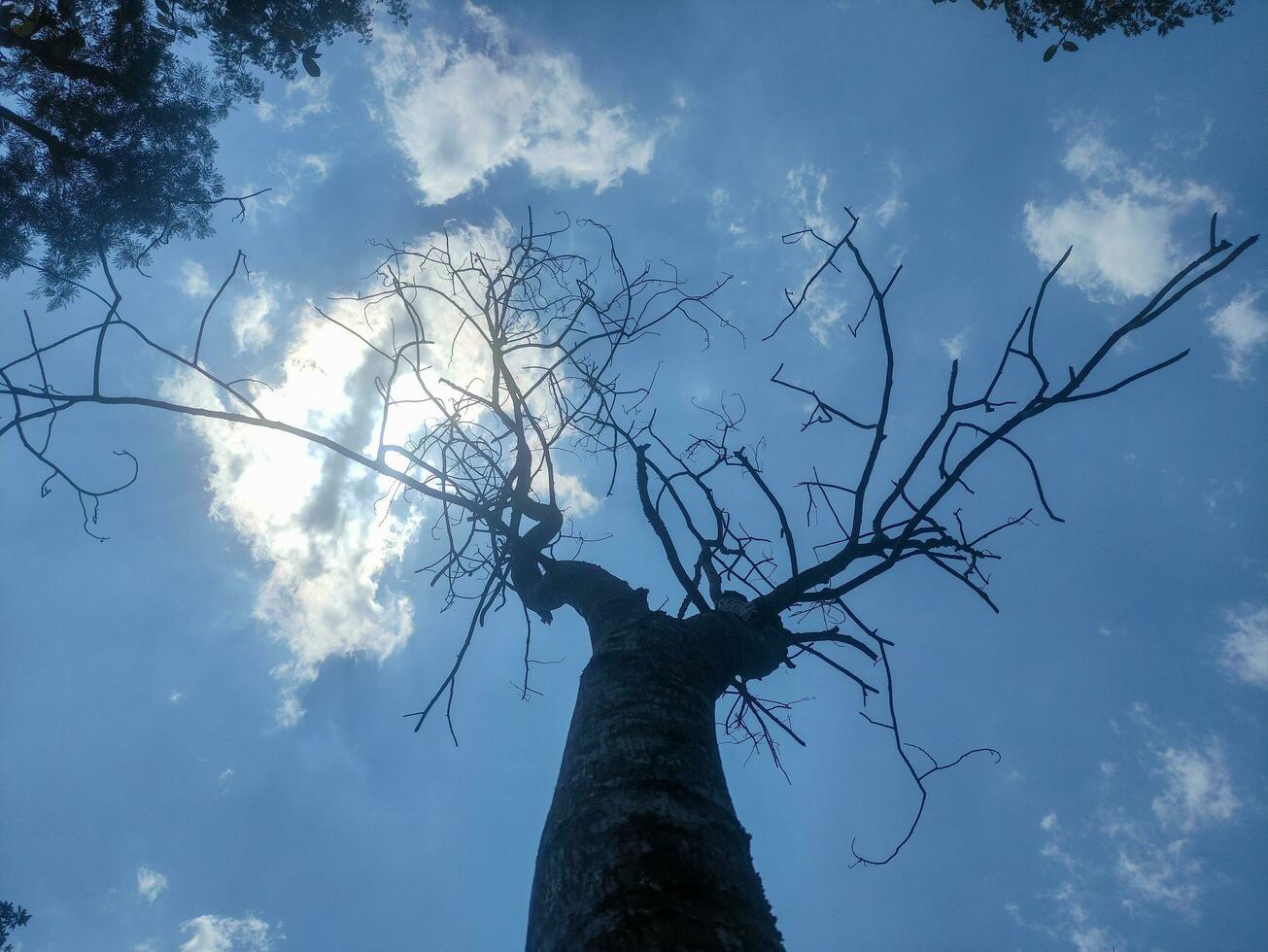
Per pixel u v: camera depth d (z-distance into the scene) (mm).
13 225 6340
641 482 3756
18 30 5738
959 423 3152
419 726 4145
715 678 2777
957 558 3459
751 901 1723
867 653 3826
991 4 6258
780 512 3412
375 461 3777
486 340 4133
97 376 3150
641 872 1675
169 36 6727
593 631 3213
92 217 6480
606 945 1529
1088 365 2768
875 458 3264
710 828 1863
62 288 6547
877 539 3373
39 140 6559
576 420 4363
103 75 6410
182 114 6840
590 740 2195
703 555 4004
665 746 2111
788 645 3598
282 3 6688
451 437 4191
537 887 1843
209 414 3334
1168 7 5750
